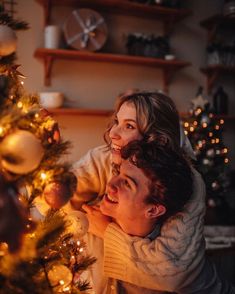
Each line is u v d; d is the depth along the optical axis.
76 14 2.37
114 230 0.83
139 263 0.79
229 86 3.01
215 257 2.34
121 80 2.63
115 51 2.59
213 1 2.92
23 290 0.51
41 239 0.57
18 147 0.49
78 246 0.72
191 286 0.83
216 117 2.37
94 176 0.87
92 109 2.41
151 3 2.52
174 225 0.80
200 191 0.85
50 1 2.33
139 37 2.53
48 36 2.30
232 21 2.79
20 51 2.37
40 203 0.69
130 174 0.79
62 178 0.59
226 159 2.23
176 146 0.84
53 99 2.28
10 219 0.47
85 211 0.87
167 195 0.77
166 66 2.68
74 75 2.51
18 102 0.61
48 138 0.59
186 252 0.79
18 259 0.50
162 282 0.79
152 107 0.83
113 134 0.85
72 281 0.66
